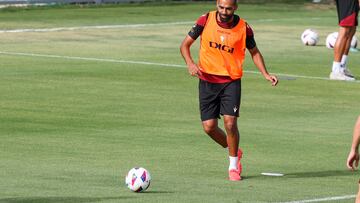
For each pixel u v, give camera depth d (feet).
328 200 73.72
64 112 116.88
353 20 152.66
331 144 100.89
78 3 296.92
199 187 77.92
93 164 87.04
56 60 168.25
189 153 93.81
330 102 131.44
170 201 71.87
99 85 139.85
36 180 79.20
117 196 73.20
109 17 262.06
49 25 234.99
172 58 176.14
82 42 199.93
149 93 133.80
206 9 296.92
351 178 83.82
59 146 95.81
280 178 83.20
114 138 101.09
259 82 148.05
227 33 82.02
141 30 230.27
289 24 257.34
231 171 81.76
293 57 185.98
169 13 280.31
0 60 166.09
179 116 116.26
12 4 283.38
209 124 83.82
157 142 99.35
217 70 82.23
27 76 146.82
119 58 174.09
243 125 111.45
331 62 179.73
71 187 76.43
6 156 90.12
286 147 98.68
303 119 116.98
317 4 323.98
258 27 246.27
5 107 119.34
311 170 87.20
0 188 75.56
